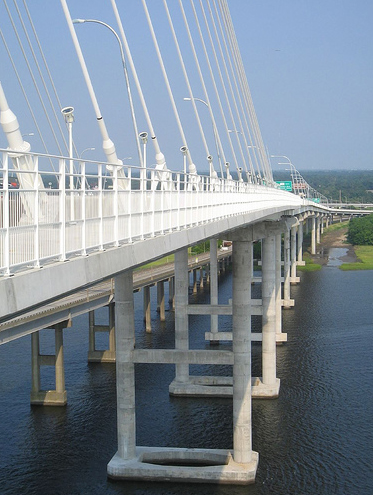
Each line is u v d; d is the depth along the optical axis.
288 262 69.81
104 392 39.16
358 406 38.03
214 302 53.59
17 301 10.36
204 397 39.84
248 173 48.62
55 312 34.72
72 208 13.09
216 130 39.62
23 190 11.00
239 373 30.19
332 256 121.19
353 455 31.62
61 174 12.45
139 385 42.22
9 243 10.63
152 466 29.14
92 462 30.41
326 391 40.78
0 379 41.09
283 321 61.88
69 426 34.09
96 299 40.59
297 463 30.91
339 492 28.12
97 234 14.29
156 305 69.81
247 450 30.14
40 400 36.91
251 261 31.66
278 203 49.03
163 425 35.25
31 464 30.06
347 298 73.88
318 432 34.41
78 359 46.12
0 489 27.83
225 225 26.95
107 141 20.47
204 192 23.84
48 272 11.41
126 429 29.80
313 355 49.09
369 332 56.12
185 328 41.44
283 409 37.91
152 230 17.83
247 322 30.45
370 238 138.50
